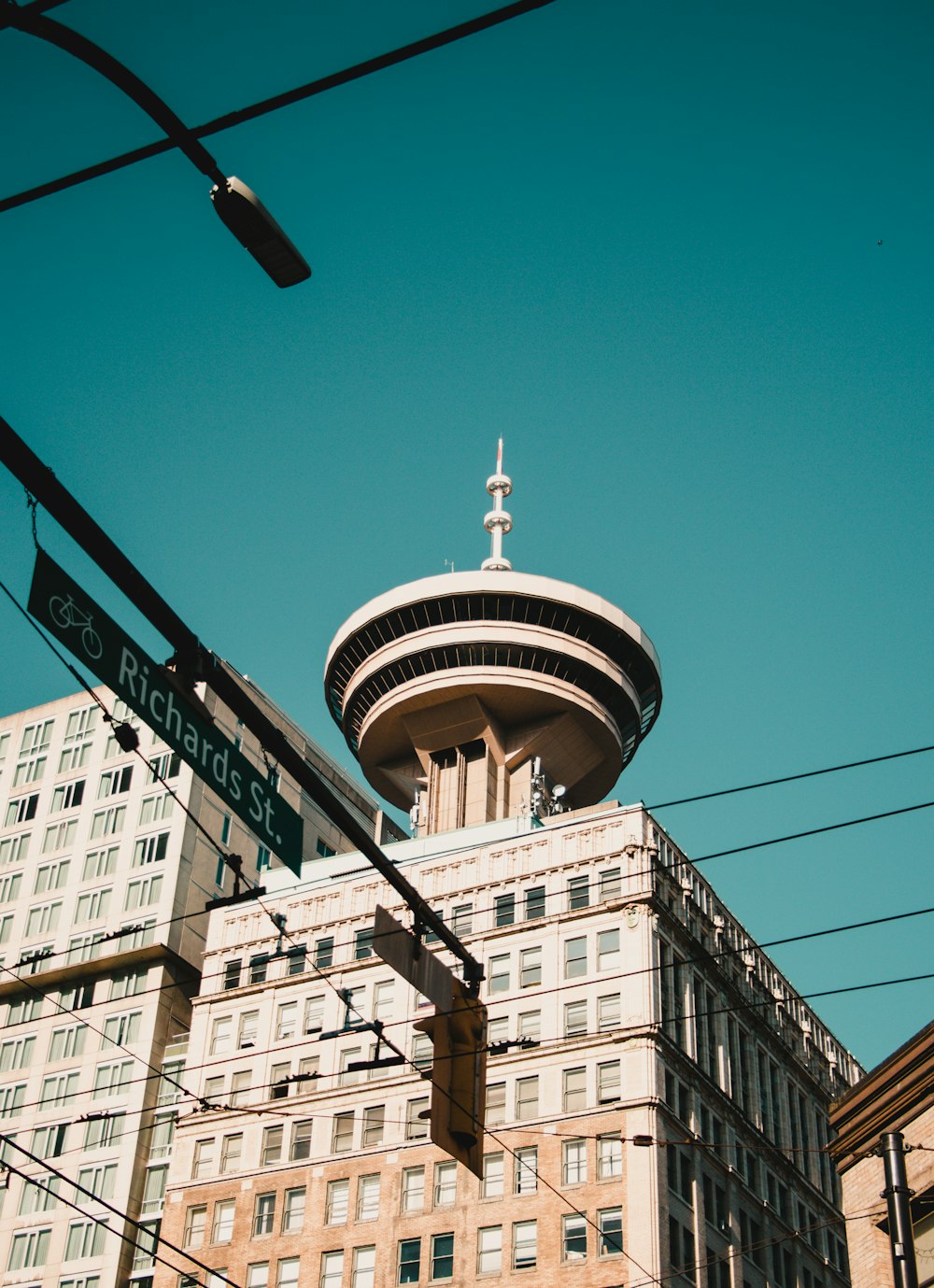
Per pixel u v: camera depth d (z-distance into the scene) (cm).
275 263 1828
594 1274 7962
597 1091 8669
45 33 1546
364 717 13225
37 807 12012
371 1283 8456
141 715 1900
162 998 10462
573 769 13075
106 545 1814
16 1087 10488
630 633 13038
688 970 9531
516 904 9750
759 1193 9200
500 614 12888
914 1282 2872
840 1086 11081
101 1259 9388
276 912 10550
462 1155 2311
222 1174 9356
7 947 11231
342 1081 9431
